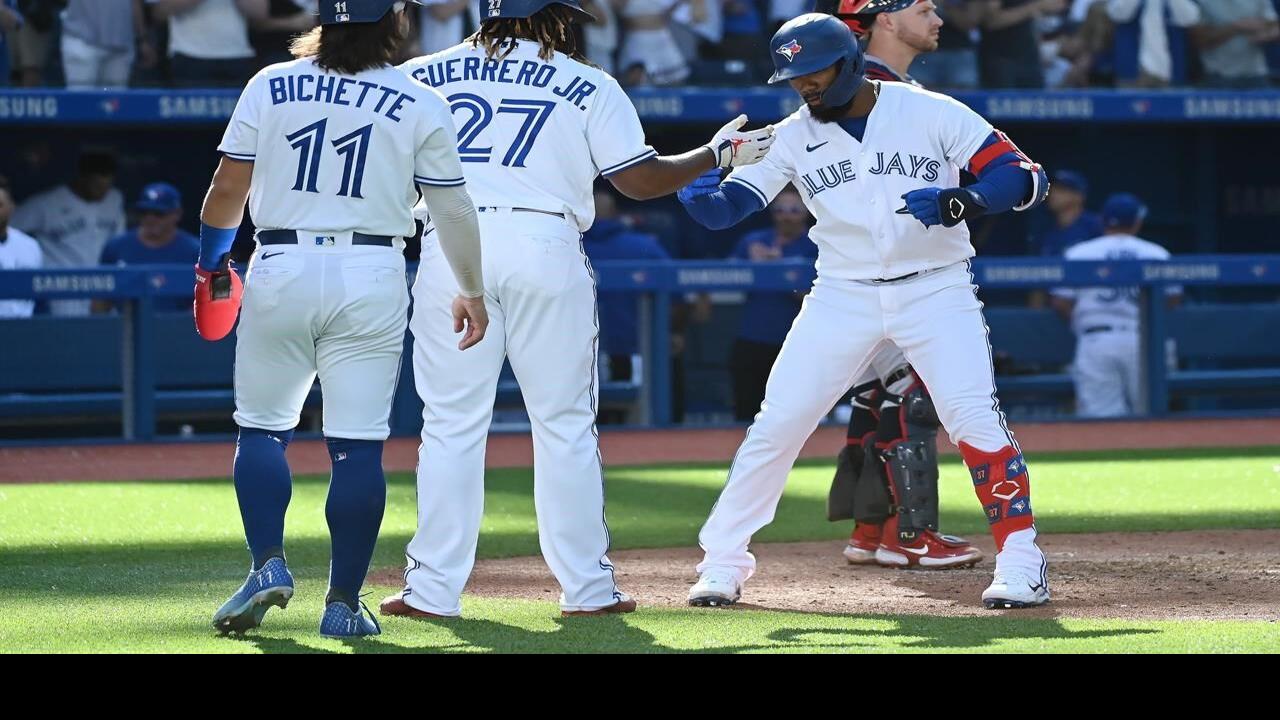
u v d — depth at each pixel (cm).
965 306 1738
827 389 1755
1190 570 1995
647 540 2377
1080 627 1522
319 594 1781
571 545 1630
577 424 1623
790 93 4666
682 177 1634
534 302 1586
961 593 1842
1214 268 4238
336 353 1450
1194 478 3131
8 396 3838
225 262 1614
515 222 1584
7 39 4338
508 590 1867
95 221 4378
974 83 4859
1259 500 2783
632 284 4034
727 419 4559
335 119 1430
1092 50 5094
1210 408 4953
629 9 4738
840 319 1752
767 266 4069
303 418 4100
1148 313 4284
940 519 2580
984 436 1712
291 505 2716
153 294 3838
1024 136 5366
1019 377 4403
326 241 1434
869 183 1716
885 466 2062
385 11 1444
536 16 1600
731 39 4928
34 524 2483
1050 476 3173
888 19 1888
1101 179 5425
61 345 3844
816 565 2112
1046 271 4150
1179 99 4847
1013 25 4906
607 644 1431
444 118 1455
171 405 3944
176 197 4050
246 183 1468
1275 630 1484
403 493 2917
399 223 1459
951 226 1652
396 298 1456
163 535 2353
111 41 4378
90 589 1828
